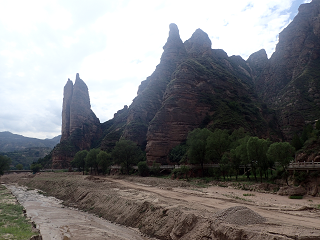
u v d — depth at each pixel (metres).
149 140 105.75
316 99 126.69
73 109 194.25
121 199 44.47
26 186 101.88
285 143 51.19
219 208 32.28
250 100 128.88
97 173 125.44
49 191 79.06
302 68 150.38
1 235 26.66
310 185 44.53
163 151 103.19
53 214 46.06
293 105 128.88
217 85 123.88
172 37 173.38
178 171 84.31
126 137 130.00
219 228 22.88
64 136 199.88
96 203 50.16
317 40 155.50
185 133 105.25
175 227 27.72
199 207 32.75
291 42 169.75
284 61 167.50
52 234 32.41
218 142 78.12
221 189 54.41
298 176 48.03
